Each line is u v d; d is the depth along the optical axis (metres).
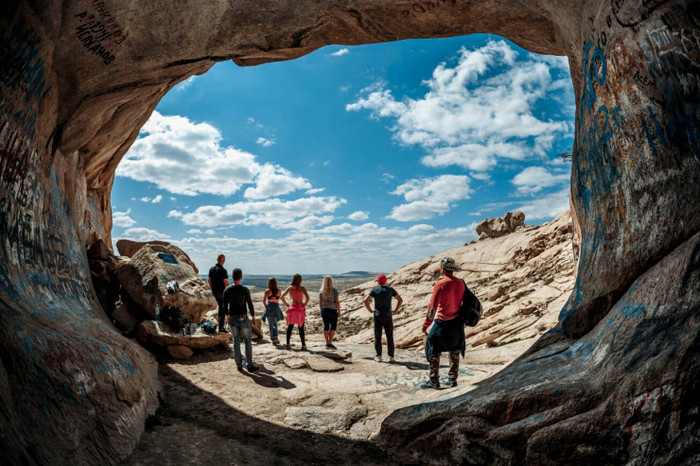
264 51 6.33
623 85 4.44
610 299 4.64
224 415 5.46
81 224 8.31
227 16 5.73
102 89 5.77
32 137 5.08
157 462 3.86
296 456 4.45
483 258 37.19
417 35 6.43
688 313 3.25
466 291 6.46
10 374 3.06
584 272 5.51
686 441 2.70
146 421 4.74
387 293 8.76
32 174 5.20
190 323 8.75
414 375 7.57
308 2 5.83
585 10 5.01
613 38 4.47
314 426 5.34
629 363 3.47
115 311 8.38
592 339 4.46
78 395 3.67
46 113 5.34
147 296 8.46
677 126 3.81
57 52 5.03
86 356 4.21
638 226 4.39
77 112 5.85
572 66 5.97
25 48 4.43
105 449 3.63
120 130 7.98
